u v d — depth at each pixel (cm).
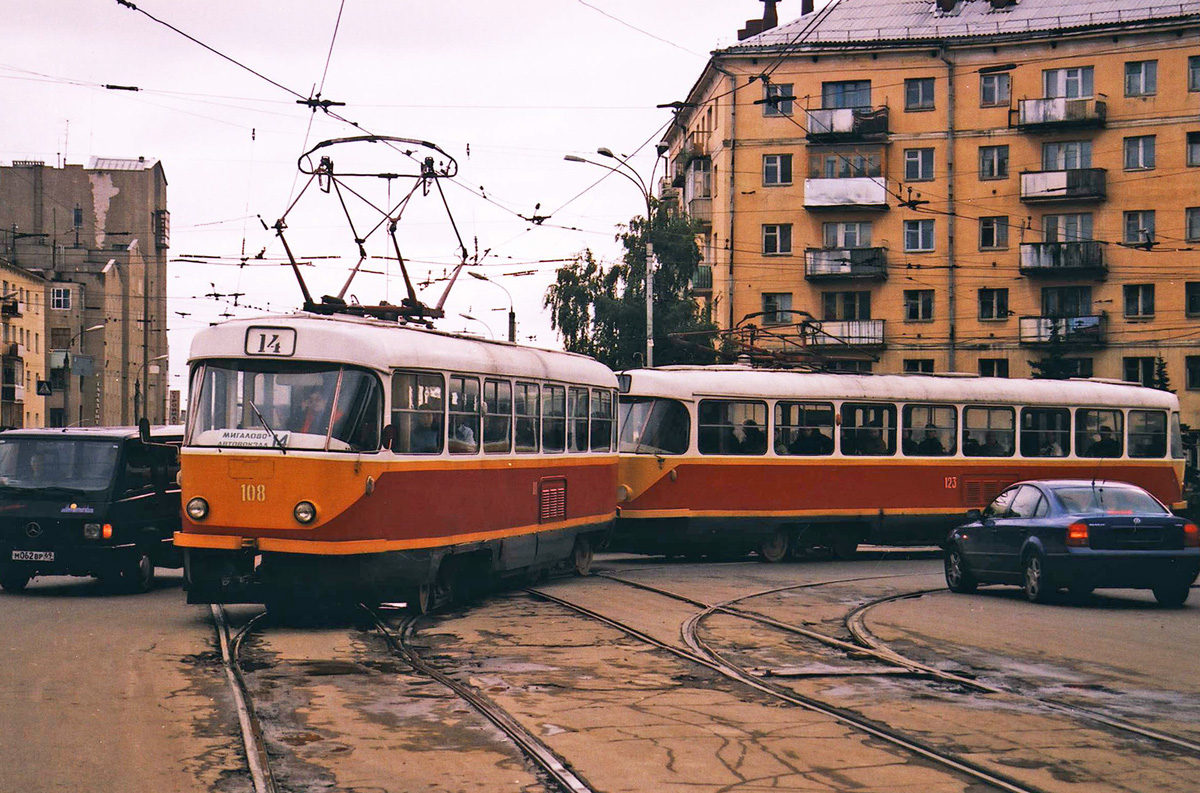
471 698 1034
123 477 1856
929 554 2873
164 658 1215
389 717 959
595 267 5475
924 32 5688
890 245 5706
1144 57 5438
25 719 922
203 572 1456
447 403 1642
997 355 5634
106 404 9262
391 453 1502
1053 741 902
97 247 9881
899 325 5706
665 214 5416
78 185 9850
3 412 7619
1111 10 5531
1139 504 1808
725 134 5791
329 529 1434
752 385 2544
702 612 1634
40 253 9506
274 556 1444
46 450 1869
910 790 762
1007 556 1842
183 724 916
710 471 2488
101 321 9225
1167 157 5425
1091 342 5478
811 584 2044
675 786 765
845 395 2628
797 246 5756
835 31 5762
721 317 5850
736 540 2514
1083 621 1595
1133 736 921
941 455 2714
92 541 1812
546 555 1966
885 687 1124
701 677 1159
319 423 1445
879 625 1537
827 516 2589
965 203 5641
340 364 1467
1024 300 5609
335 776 780
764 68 5741
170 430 1988
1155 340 5466
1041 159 5569
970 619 1603
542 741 883
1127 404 2916
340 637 1395
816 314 5750
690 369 2544
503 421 1814
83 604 1708
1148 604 1819
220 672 1139
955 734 923
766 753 855
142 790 735
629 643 1367
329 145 1944
